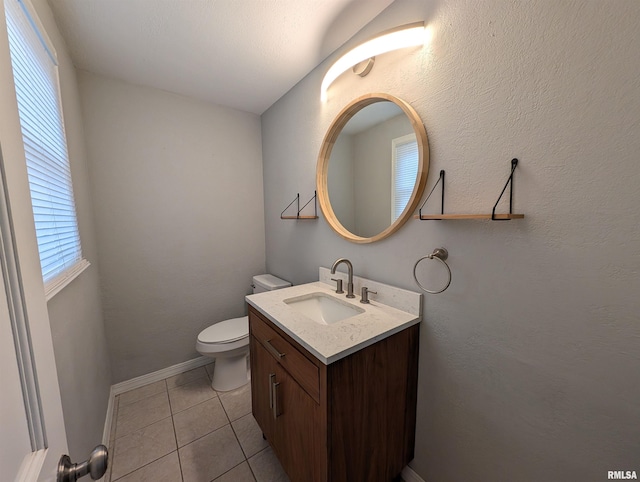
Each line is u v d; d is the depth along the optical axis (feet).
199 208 6.75
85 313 4.10
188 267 6.70
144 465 4.20
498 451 2.94
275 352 3.67
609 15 2.02
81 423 3.41
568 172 2.29
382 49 3.37
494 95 2.70
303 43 4.49
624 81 1.99
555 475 2.55
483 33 2.74
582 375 2.33
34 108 2.88
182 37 4.31
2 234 1.17
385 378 3.27
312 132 5.46
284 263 6.96
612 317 2.16
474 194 2.94
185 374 6.69
